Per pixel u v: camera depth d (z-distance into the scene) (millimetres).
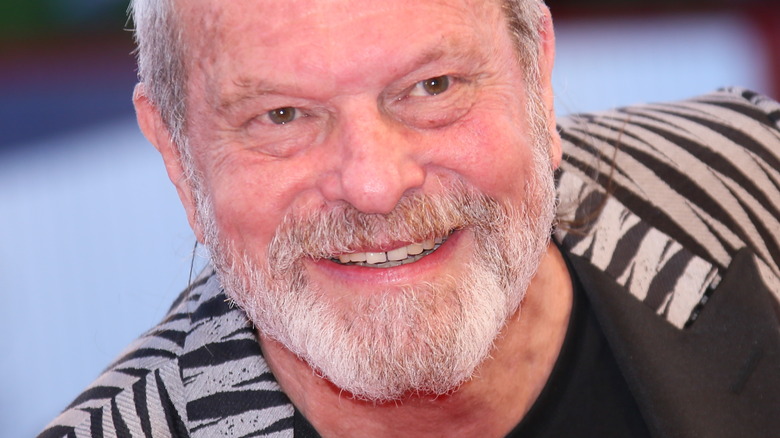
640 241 2428
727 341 2338
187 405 2289
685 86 8023
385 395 2143
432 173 2016
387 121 1955
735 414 2275
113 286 6121
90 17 9250
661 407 2258
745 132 2689
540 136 2203
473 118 2025
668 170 2582
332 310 2094
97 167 7484
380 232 2002
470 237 2102
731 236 2508
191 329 2400
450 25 1934
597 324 2395
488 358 2230
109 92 8719
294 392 2318
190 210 2303
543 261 2328
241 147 2029
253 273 2127
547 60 2346
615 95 7938
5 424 5148
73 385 5422
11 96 8672
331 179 1980
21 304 6023
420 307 2062
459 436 2338
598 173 2574
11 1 9055
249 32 1900
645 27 9180
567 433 2369
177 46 2047
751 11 8922
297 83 1888
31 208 7012
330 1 1859
